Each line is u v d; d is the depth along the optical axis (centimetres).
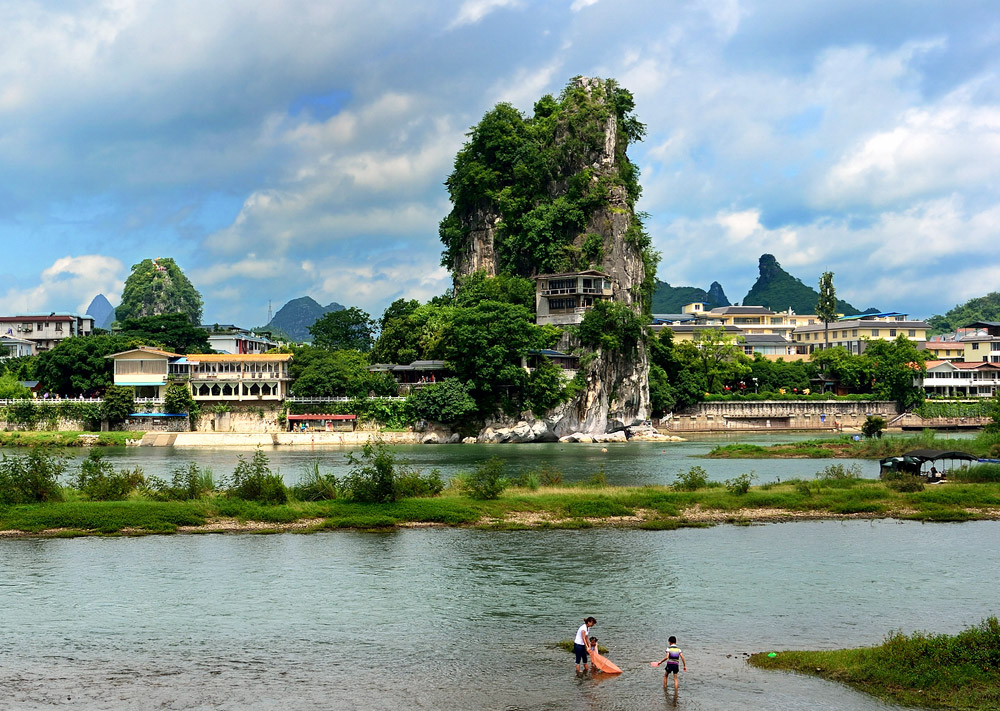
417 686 3591
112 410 15000
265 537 6234
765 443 14650
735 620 4403
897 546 6034
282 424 15412
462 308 16550
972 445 11625
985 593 4869
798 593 4859
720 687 3550
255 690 3556
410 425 15388
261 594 4844
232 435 14675
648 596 4803
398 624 4356
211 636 4188
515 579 5141
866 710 3306
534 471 10062
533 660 3872
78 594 4841
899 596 4806
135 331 18425
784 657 3838
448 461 11406
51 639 4147
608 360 16750
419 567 5412
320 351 16612
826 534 6431
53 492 6925
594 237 18538
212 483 7462
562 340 16762
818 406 19962
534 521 6744
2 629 4278
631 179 19850
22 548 5869
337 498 7156
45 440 14250
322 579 5141
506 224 19512
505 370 15238
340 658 3906
